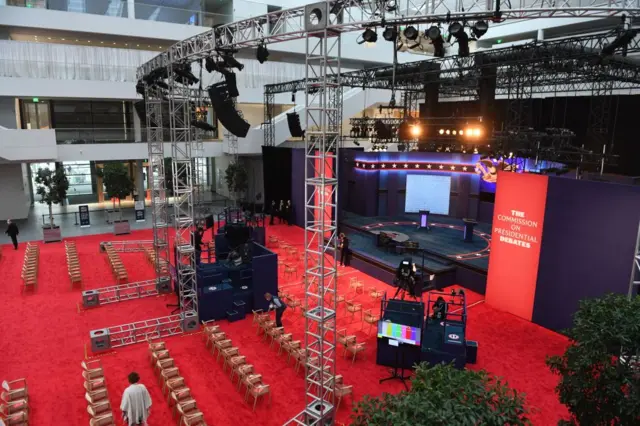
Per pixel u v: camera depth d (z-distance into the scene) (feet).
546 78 84.69
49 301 51.90
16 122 90.79
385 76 82.48
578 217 43.47
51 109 102.99
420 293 54.95
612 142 77.41
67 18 86.89
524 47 57.98
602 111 80.38
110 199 115.44
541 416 32.12
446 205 95.61
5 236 81.05
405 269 50.49
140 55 93.15
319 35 32.73
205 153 101.19
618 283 40.81
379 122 89.35
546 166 77.66
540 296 47.39
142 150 94.94
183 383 32.73
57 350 40.73
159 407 32.73
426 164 94.99
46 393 34.01
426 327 41.34
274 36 35.06
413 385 15.99
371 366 39.24
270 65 104.73
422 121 92.99
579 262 43.78
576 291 44.16
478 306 53.01
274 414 32.19
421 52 123.44
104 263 66.49
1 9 81.71
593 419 18.60
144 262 67.67
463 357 37.50
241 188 103.86
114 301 52.19
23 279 53.83
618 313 18.43
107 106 108.99
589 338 18.38
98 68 89.45
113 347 41.50
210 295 47.24
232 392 34.76
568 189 44.09
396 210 97.86
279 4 111.04
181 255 47.67
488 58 64.13
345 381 36.73
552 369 20.98
